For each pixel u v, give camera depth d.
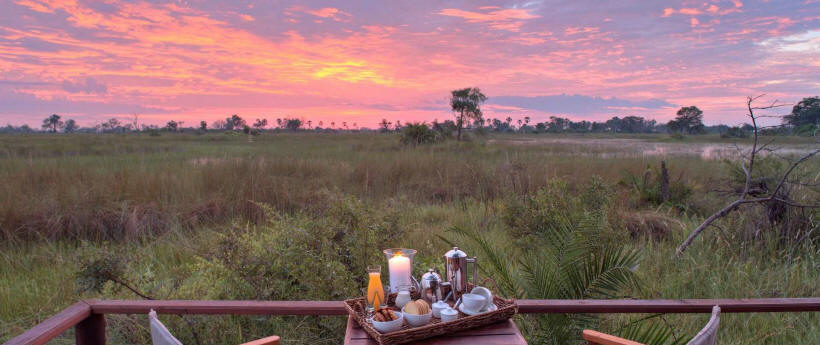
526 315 4.06
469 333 2.55
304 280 4.26
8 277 5.73
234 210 9.04
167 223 8.01
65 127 117.69
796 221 6.61
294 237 4.50
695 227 7.43
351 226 4.89
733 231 6.81
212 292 4.35
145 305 2.81
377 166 12.95
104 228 7.64
